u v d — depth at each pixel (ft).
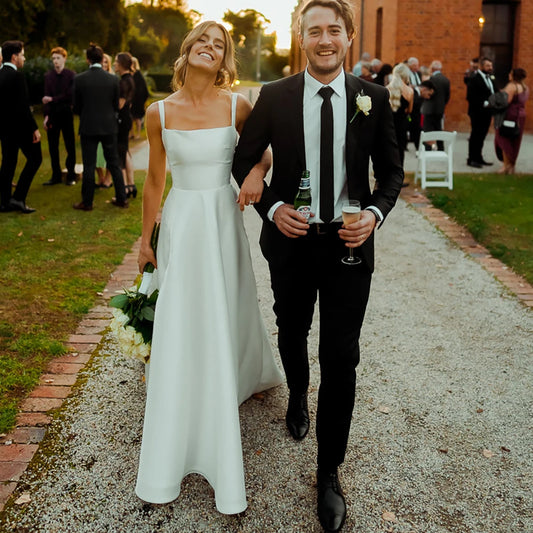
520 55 56.54
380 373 12.55
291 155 8.32
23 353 12.71
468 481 9.31
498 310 15.97
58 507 8.56
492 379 12.40
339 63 7.94
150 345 9.01
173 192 8.90
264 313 15.48
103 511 8.53
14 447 9.77
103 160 28.71
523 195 28.48
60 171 30.35
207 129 8.65
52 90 29.32
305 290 9.07
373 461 9.75
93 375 12.04
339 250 8.46
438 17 53.11
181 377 8.40
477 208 25.63
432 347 13.79
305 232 8.10
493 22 57.26
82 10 83.56
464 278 18.37
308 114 8.19
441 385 12.12
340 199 8.49
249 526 8.34
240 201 8.50
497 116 33.94
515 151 34.17
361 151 8.30
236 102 8.82
